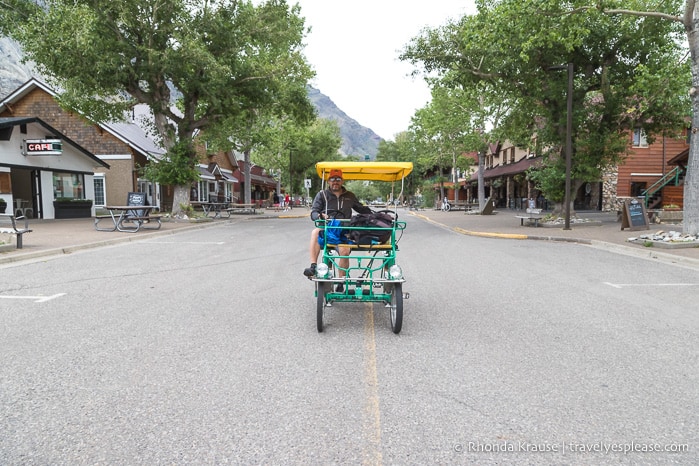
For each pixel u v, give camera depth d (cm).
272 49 2442
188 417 316
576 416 322
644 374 398
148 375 386
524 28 1504
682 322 560
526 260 1079
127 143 3033
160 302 639
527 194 4012
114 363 412
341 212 593
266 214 3362
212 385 368
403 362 422
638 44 1809
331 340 484
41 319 549
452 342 481
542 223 1988
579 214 2778
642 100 1775
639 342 484
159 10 1888
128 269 904
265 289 731
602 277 862
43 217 2322
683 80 1563
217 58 2086
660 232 1363
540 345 473
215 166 4134
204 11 2028
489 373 397
